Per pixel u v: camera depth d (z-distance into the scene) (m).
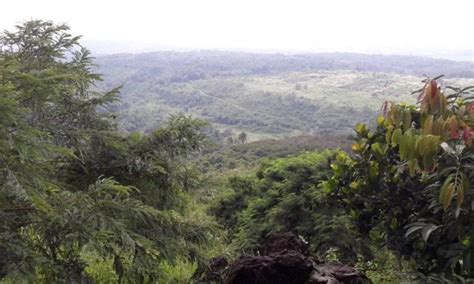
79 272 2.78
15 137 2.27
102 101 3.42
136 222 3.01
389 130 2.46
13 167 2.33
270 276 3.36
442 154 2.16
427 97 2.16
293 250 3.75
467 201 2.12
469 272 2.21
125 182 3.51
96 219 2.52
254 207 6.23
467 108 2.17
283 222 5.55
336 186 3.15
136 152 3.48
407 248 2.73
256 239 5.62
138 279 3.09
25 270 2.33
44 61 3.29
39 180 2.41
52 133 2.96
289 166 6.18
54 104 3.07
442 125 2.03
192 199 3.96
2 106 2.20
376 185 2.85
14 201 2.52
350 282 3.49
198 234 3.46
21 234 2.68
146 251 2.91
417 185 2.72
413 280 2.40
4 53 3.04
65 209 2.46
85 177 3.42
